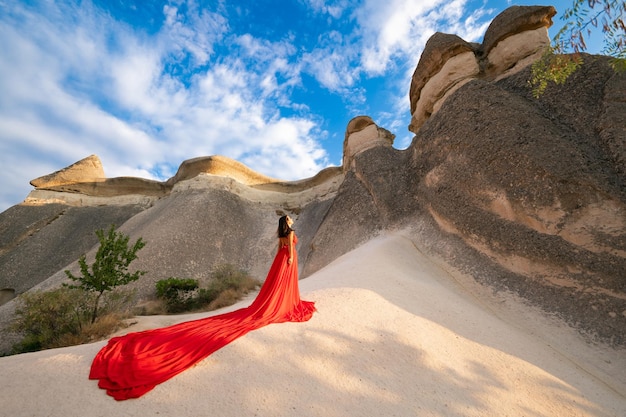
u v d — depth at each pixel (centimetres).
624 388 463
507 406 358
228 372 334
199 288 1661
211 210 2567
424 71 1664
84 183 3184
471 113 1124
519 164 876
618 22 480
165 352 352
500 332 568
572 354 544
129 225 2628
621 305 593
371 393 338
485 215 920
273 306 503
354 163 1953
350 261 1039
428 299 673
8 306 1427
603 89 926
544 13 1340
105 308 1041
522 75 1202
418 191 1330
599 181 740
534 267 750
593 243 686
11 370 311
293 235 564
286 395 313
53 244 2495
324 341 430
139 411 265
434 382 379
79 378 304
